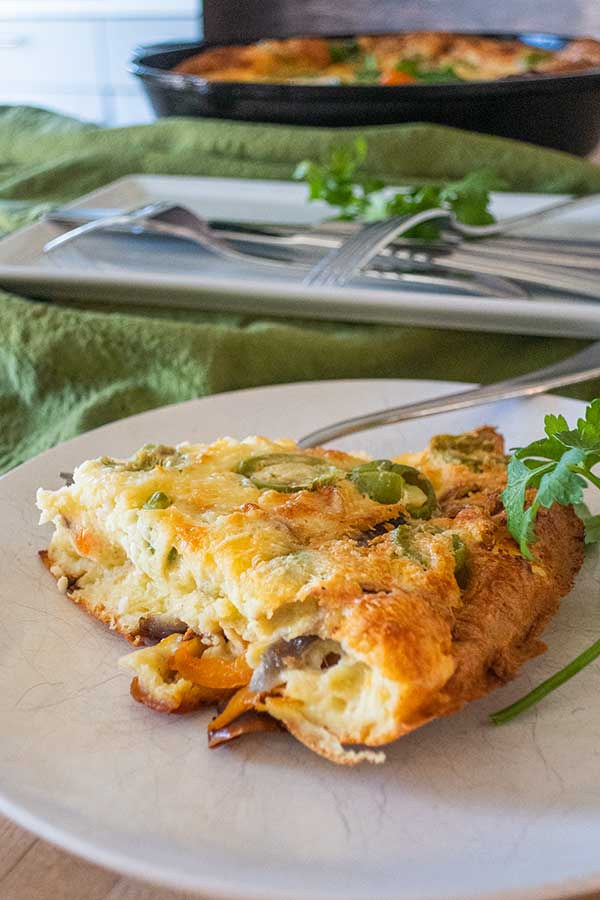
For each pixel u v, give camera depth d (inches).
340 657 11.8
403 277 21.0
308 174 24.7
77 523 13.9
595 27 49.1
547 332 19.6
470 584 12.4
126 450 16.4
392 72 40.6
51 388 19.9
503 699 12.3
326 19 51.1
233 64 42.4
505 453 15.8
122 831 10.7
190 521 12.9
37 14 54.3
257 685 11.9
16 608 13.5
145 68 34.6
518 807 11.1
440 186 24.2
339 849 10.6
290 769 11.5
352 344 19.8
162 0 53.3
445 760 11.6
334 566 12.1
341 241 22.4
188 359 19.4
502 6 50.0
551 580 13.0
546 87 30.8
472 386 17.8
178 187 27.0
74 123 31.9
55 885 11.2
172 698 12.1
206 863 10.3
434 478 14.5
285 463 14.2
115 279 20.6
